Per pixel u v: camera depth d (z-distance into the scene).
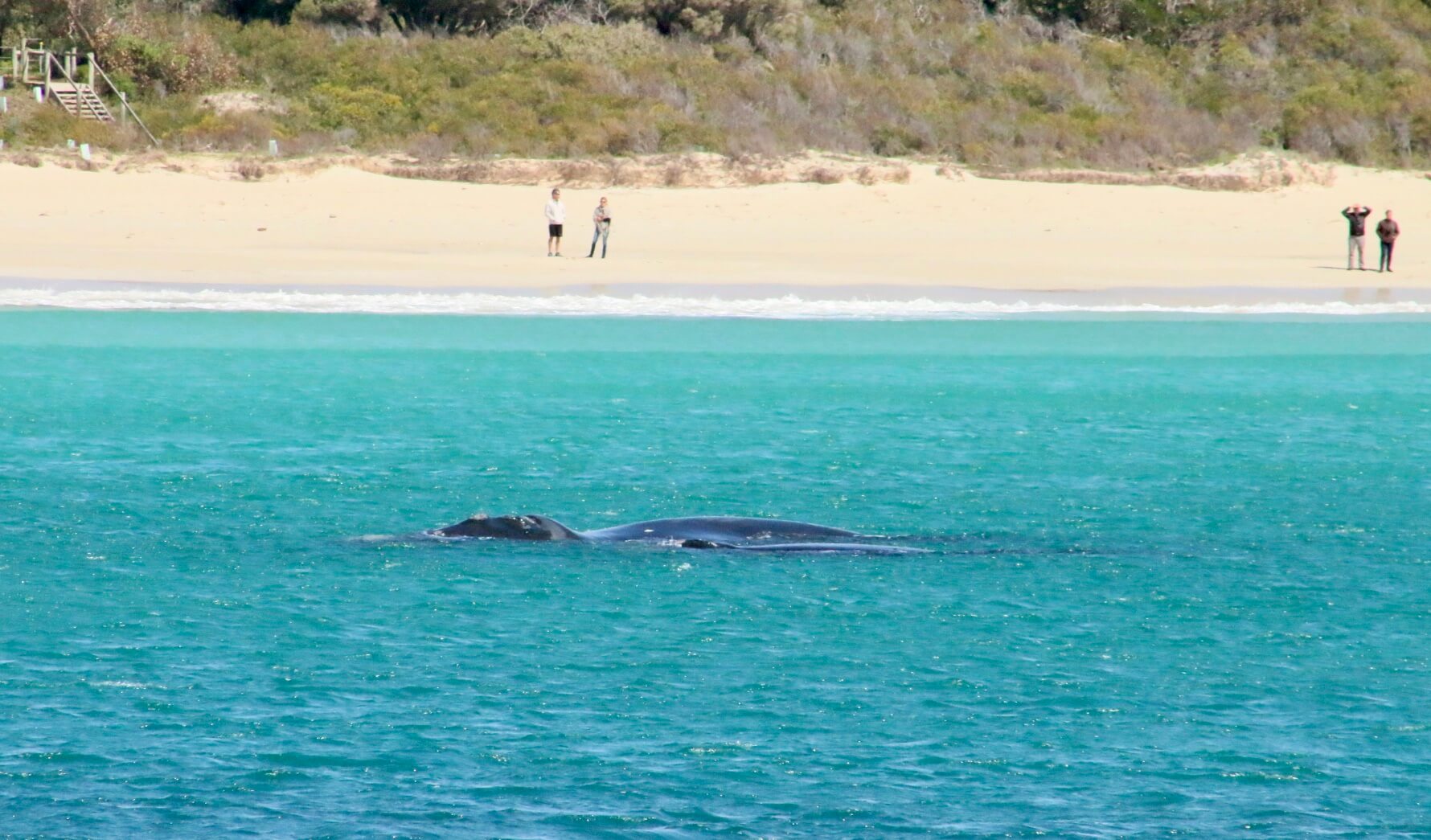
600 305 115.38
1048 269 143.75
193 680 36.66
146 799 29.92
